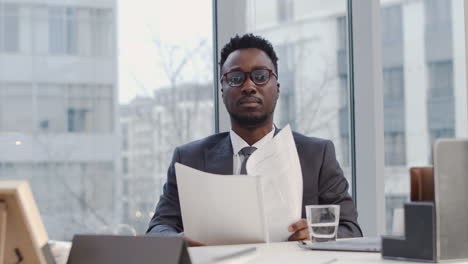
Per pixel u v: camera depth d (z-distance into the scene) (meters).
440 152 1.18
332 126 2.99
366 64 2.91
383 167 2.93
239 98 2.15
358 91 2.93
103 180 2.56
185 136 2.71
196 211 1.57
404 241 1.20
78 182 2.51
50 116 2.46
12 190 0.93
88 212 2.53
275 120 2.89
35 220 0.96
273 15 2.86
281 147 1.78
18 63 2.41
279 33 2.88
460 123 3.16
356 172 2.94
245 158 2.00
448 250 1.17
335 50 3.00
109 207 2.57
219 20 2.71
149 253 0.98
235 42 2.24
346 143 3.01
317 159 2.08
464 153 1.20
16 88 2.41
